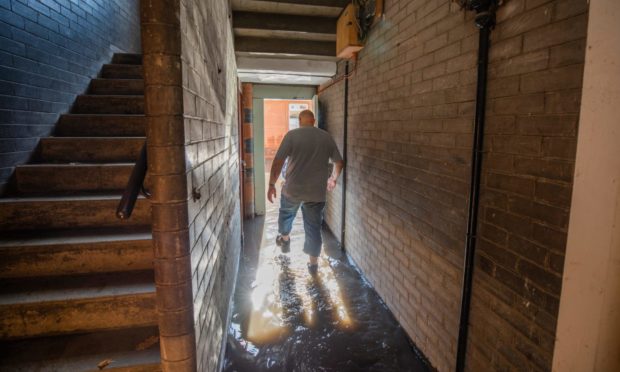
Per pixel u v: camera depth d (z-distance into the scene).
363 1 2.80
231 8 2.95
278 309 2.69
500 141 1.34
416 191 2.12
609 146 0.94
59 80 2.47
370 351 2.21
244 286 3.06
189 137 1.15
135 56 3.58
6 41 1.95
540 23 1.13
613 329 1.04
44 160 2.22
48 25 2.35
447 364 1.81
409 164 2.20
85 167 2.01
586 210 1.00
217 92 1.90
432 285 1.96
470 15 1.51
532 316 1.21
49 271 1.63
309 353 2.19
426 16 1.91
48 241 1.63
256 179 5.40
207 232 1.52
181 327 1.13
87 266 1.65
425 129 1.96
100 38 3.20
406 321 2.33
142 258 1.69
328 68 3.94
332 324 2.49
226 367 2.05
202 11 1.43
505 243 1.33
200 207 1.34
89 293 1.48
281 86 5.12
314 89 5.16
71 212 1.82
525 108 1.20
